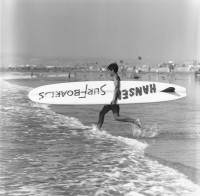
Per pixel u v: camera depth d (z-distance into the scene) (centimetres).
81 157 624
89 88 982
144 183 489
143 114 1152
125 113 1172
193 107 1330
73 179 506
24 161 593
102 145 721
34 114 1127
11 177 512
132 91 981
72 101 983
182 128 908
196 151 670
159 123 984
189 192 457
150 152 662
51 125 943
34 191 459
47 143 731
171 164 580
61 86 997
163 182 495
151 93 986
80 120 1027
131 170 551
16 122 976
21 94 1688
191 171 543
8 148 681
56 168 557
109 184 486
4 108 1244
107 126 937
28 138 775
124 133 853
